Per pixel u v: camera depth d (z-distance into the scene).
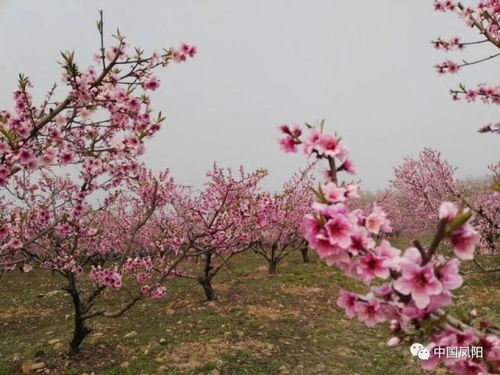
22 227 6.08
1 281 14.30
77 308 7.00
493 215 11.77
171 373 6.11
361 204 21.23
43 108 4.55
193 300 10.40
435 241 1.70
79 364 6.72
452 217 1.66
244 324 8.24
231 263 15.86
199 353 6.85
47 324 9.52
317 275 12.77
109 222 13.83
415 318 1.77
